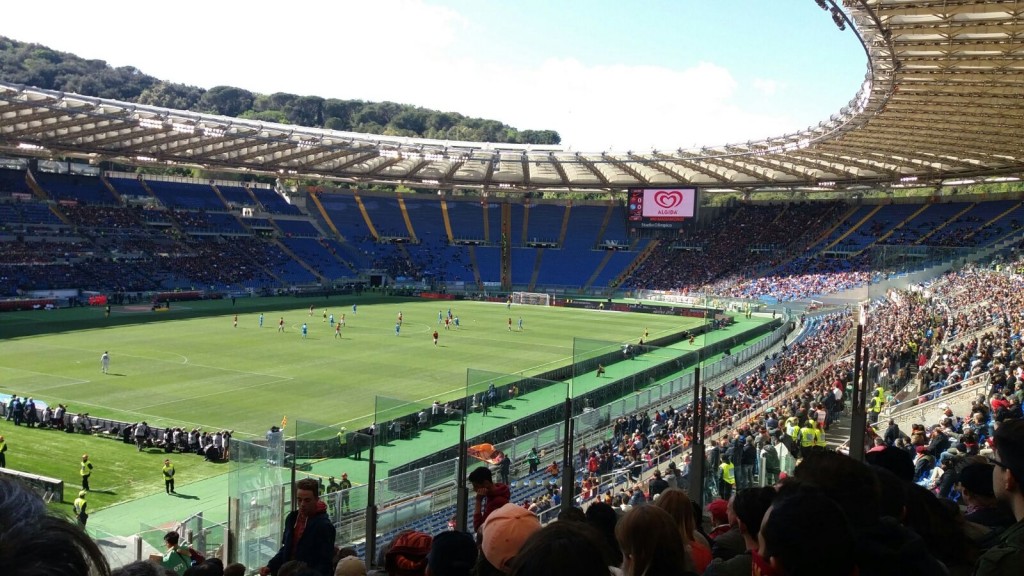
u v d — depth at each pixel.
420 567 5.45
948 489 9.06
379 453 17.94
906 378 25.48
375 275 104.56
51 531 2.07
